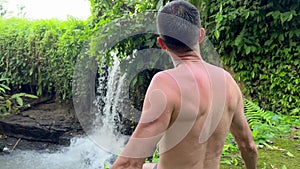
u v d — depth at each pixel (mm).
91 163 4711
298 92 4000
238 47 4168
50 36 6453
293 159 2633
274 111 4137
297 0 3916
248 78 4270
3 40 6812
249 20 4133
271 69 4152
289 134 3270
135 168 1047
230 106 1222
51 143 5473
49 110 6168
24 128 5582
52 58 6332
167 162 1151
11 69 6719
